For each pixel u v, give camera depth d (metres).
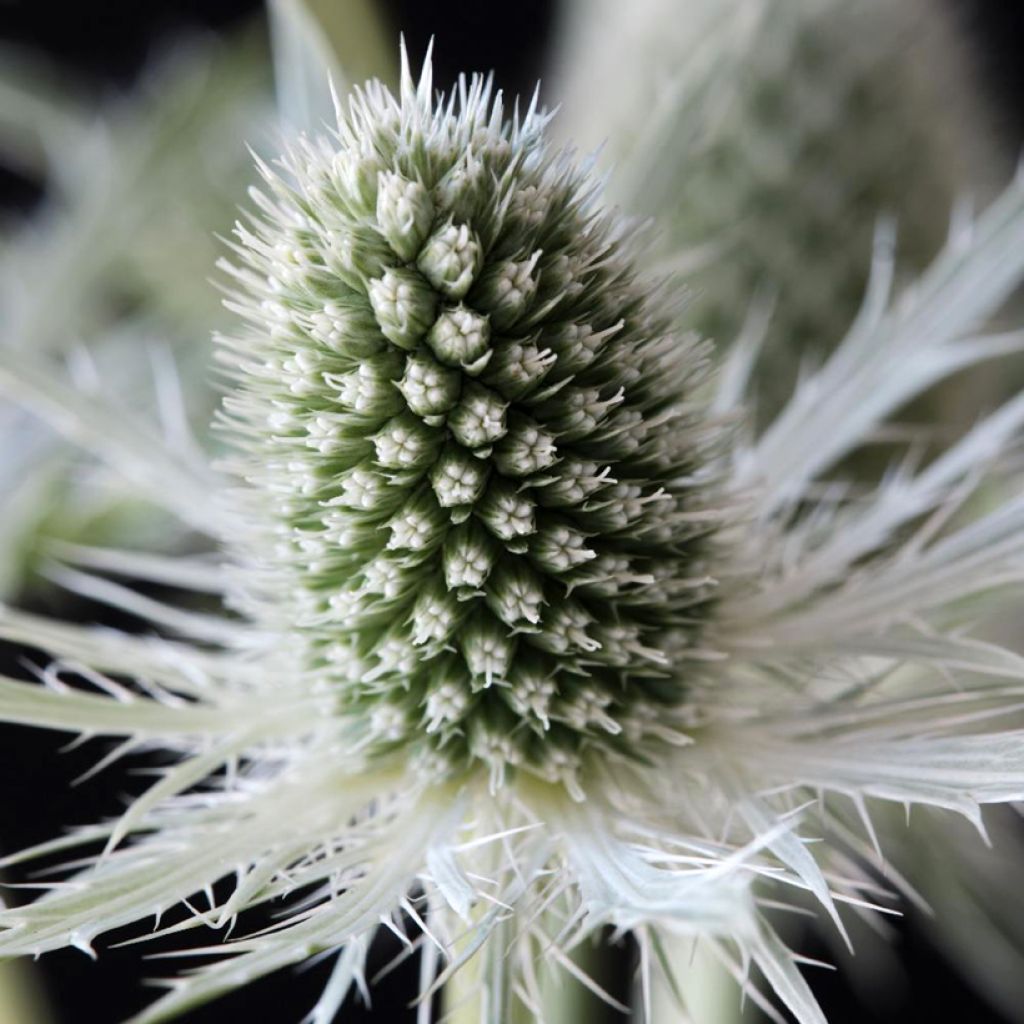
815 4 0.17
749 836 0.14
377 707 0.14
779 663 0.14
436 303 0.13
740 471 0.15
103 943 0.17
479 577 0.13
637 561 0.14
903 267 0.17
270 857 0.13
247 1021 0.17
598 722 0.13
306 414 0.13
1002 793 0.12
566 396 0.13
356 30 0.15
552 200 0.13
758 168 0.17
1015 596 0.14
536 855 0.13
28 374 0.15
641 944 0.13
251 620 0.16
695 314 0.17
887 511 0.15
